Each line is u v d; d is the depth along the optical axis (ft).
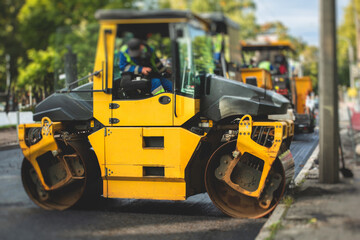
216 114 20.10
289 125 20.76
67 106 21.44
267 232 16.03
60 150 21.36
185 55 20.27
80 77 21.52
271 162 19.04
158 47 24.47
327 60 21.57
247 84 20.92
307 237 15.06
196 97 19.95
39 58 59.72
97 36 21.09
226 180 19.90
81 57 21.58
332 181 21.54
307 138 46.50
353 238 14.74
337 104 21.66
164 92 20.25
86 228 18.45
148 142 20.34
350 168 23.63
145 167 20.34
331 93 21.56
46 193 22.12
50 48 94.84
